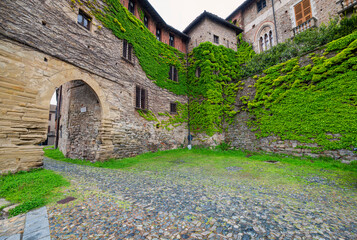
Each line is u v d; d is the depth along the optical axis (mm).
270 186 4566
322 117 7762
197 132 13750
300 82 8703
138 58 10883
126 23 9969
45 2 5969
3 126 4703
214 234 2287
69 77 6625
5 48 4859
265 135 10227
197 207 3166
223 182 4926
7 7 4957
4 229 2342
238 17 20797
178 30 14852
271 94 10031
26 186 3904
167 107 13250
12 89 4949
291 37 14430
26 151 5125
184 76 15008
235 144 12195
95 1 8078
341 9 11383
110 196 3682
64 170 6000
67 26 6691
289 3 15812
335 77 7480
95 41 7914
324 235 2307
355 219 2793
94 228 2410
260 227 2480
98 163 7484
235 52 15352
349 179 5195
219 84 13547
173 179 5242
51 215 2783
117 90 9039
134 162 8328
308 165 7293
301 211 3064
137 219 2689
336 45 7543
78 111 9375
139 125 10617
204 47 13953
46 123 5738
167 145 12805
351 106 6941
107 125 8234
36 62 5578
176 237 2211
